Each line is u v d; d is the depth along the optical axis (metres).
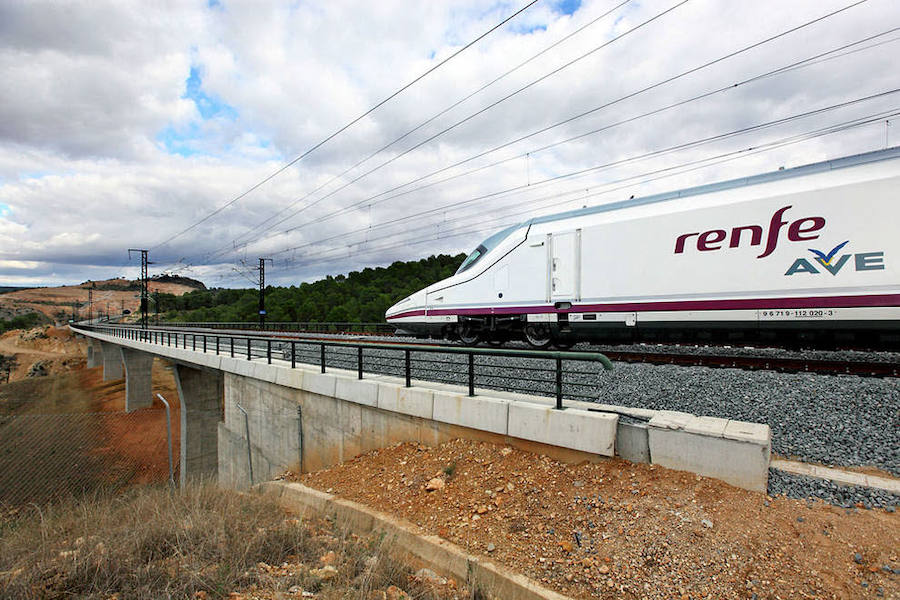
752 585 3.66
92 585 3.90
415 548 5.38
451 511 5.82
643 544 4.32
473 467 6.57
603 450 5.55
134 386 43.03
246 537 5.05
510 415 6.53
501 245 13.73
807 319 8.73
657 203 10.90
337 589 3.97
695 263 10.02
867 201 8.16
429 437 7.95
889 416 5.83
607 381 8.41
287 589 3.99
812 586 3.55
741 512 4.40
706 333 10.41
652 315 10.61
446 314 15.05
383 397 8.75
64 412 45.56
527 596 4.17
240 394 16.64
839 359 9.52
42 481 19.55
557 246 12.33
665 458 5.24
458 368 10.61
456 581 4.81
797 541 3.97
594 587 4.04
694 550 4.11
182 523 5.20
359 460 8.73
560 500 5.29
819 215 8.62
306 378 11.45
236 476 16.48
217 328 56.19
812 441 5.51
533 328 13.10
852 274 8.24
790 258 8.89
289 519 6.31
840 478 4.63
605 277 11.37
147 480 22.23
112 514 6.30
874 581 3.47
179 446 28.31
